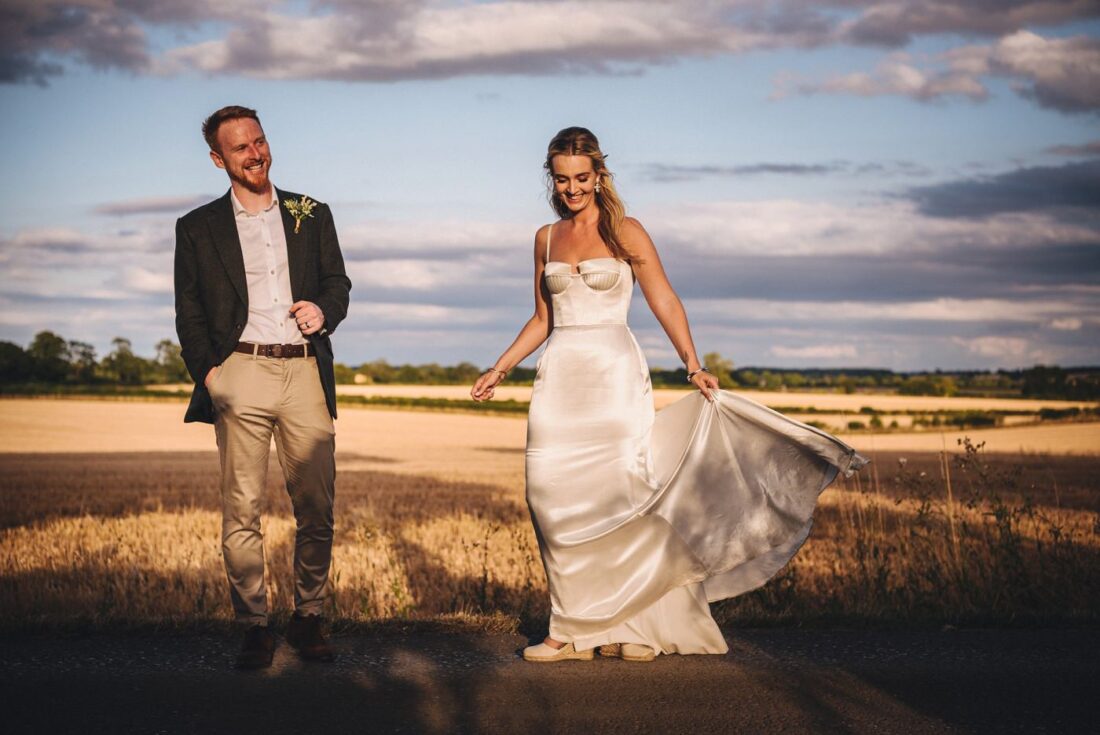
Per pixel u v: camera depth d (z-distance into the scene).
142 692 3.99
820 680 4.23
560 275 4.87
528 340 5.18
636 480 4.76
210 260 4.57
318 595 4.62
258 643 4.38
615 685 4.16
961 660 4.54
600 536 4.63
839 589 6.79
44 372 83.38
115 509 17.64
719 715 3.79
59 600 7.47
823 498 16.34
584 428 4.78
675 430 4.90
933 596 5.96
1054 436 49.25
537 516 4.75
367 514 16.02
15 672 4.23
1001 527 6.39
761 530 4.88
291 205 4.71
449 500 19.28
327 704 3.87
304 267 4.70
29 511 17.17
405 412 66.81
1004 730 3.65
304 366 4.65
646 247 4.90
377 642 4.82
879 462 32.91
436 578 9.18
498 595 7.03
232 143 4.50
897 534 7.77
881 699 3.99
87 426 53.75
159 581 8.55
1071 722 3.73
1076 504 17.22
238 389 4.54
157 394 75.69
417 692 4.04
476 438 49.50
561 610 4.62
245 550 4.50
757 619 5.25
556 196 5.04
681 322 4.91
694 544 4.74
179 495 20.55
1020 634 5.04
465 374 99.38
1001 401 80.19
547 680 4.22
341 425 56.97
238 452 4.55
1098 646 4.79
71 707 3.80
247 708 3.82
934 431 52.91
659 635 4.64
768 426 4.91
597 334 4.85
